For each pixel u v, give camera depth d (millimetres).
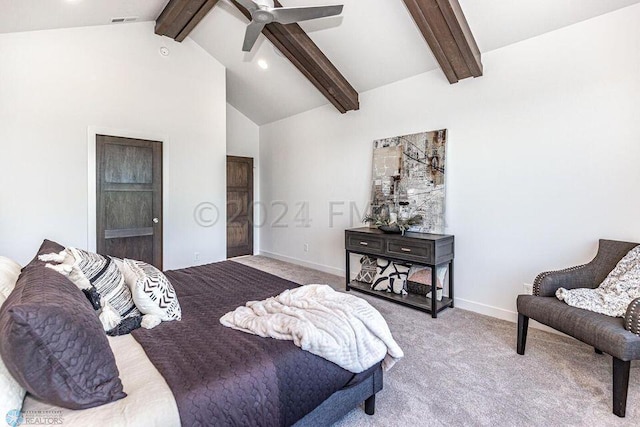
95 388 1027
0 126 3240
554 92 2770
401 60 3623
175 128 4469
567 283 2412
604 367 2242
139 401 1045
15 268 1750
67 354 979
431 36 2900
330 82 4113
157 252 4363
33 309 923
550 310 2160
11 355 891
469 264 3379
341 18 3391
